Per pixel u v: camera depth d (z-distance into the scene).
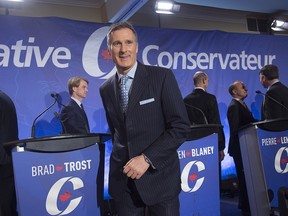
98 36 3.32
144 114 1.29
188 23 4.59
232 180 3.84
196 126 1.81
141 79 1.31
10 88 2.99
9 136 1.87
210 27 4.73
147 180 1.27
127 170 1.19
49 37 3.14
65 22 3.21
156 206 1.30
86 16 4.09
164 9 3.53
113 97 1.39
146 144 1.29
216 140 1.93
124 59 1.29
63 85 3.17
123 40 1.28
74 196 1.50
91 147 1.55
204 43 3.77
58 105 3.14
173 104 1.28
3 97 1.93
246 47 3.99
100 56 3.32
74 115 2.68
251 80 3.98
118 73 1.38
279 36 4.17
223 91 3.84
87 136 1.53
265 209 2.12
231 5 4.13
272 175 2.12
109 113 1.42
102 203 1.58
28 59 3.06
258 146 2.11
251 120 3.07
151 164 1.21
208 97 3.00
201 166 1.86
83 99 3.24
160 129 1.31
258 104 4.00
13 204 1.88
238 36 3.96
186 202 1.80
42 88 3.10
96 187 1.56
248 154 2.23
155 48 3.54
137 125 1.29
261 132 2.12
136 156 1.26
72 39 3.22
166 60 3.58
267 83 2.77
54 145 1.47
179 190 1.34
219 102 3.82
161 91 1.30
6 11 3.45
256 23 4.79
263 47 4.08
